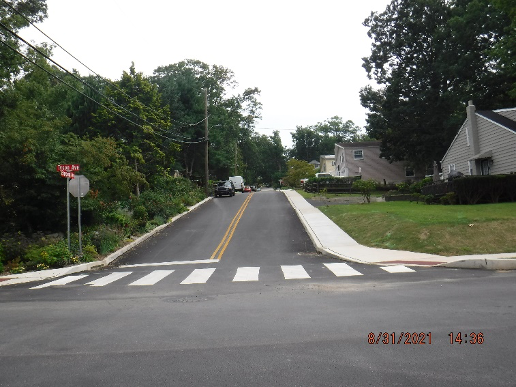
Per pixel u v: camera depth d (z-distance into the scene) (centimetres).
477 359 562
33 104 2992
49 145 2562
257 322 789
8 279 1638
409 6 5247
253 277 1384
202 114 5828
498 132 3155
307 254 1897
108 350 657
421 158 5256
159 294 1153
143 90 3881
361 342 645
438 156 5212
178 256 2055
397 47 5206
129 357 620
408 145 5188
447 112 5053
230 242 2336
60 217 2458
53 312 965
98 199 2627
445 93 4819
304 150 14788
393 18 5331
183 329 764
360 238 2106
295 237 2362
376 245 1917
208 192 5188
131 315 897
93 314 923
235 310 902
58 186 2428
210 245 2292
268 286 1198
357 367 548
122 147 3631
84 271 1789
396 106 5181
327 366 555
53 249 1931
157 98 4044
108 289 1279
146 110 3841
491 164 3272
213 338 699
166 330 761
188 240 2489
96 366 588
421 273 1302
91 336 741
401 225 2019
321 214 2983
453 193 2764
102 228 2389
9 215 2369
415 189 3922
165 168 4409
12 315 949
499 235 1716
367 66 5466
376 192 5200
